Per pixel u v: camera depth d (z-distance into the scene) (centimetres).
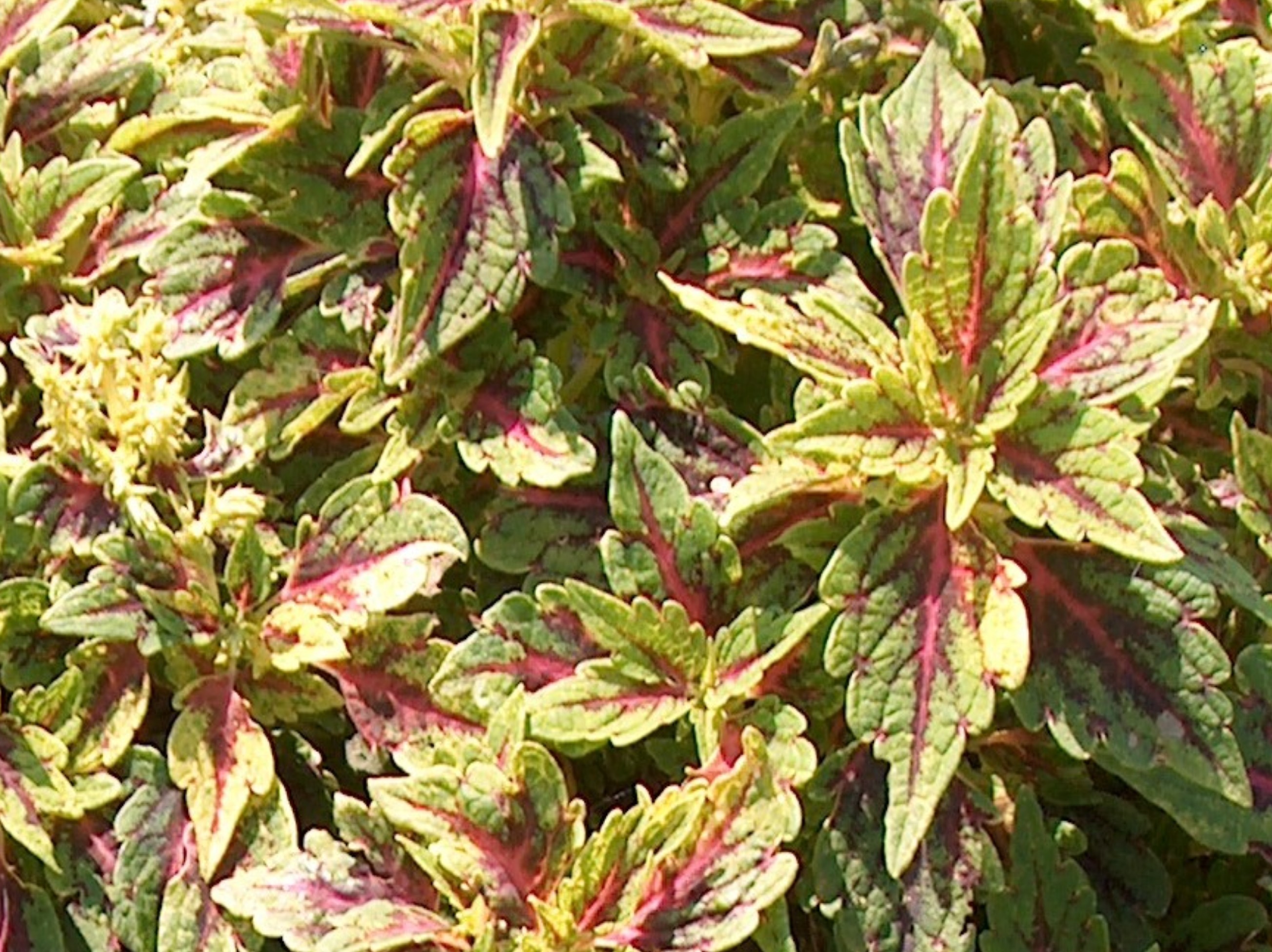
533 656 96
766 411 100
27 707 97
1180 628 94
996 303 94
